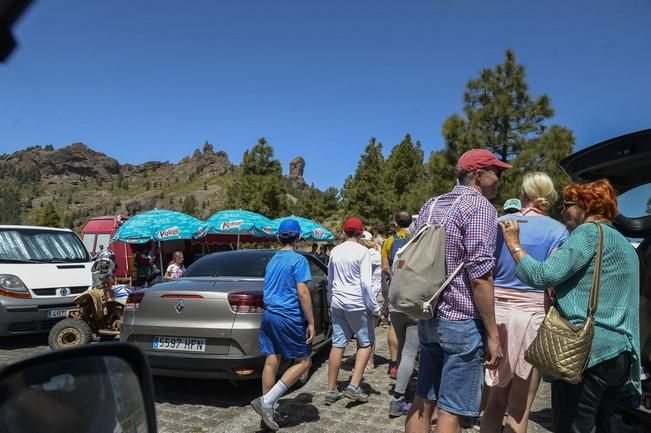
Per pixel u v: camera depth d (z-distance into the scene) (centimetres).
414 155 3694
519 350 307
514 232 291
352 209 3809
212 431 413
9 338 827
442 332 284
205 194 18625
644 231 453
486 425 333
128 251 1875
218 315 473
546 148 1566
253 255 616
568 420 265
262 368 474
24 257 818
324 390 531
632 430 434
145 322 486
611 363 255
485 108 1648
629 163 416
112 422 155
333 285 488
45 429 134
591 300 258
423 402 318
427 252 283
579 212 296
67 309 752
